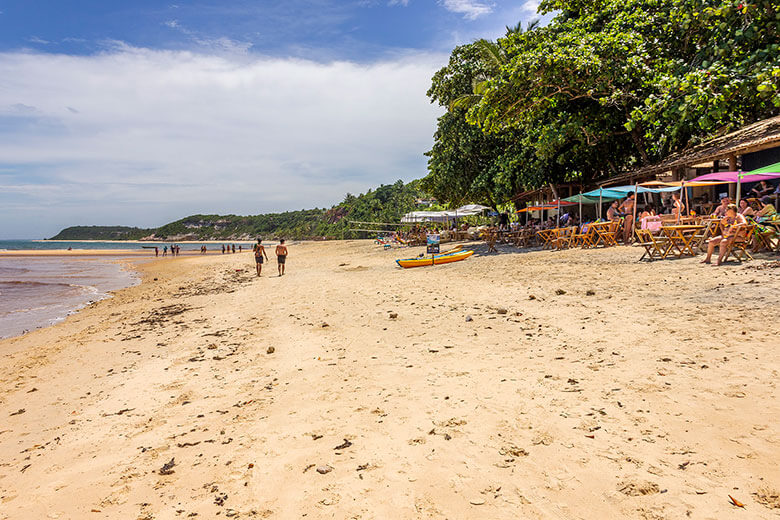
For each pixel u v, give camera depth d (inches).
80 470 149.1
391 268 751.1
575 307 296.2
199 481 132.6
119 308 599.8
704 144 679.7
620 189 631.2
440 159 1336.1
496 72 1091.3
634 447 123.8
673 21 725.3
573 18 952.3
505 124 885.8
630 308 273.4
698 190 698.8
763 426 124.5
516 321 280.5
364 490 118.4
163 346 334.3
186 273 1290.6
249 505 117.6
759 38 593.6
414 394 181.2
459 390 179.6
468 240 1332.4
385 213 5310.0
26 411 219.5
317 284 613.6
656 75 687.7
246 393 207.2
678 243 489.1
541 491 110.1
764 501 96.2
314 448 144.9
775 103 525.7
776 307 229.1
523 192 1136.2
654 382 163.2
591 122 803.4
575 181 988.6
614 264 454.3
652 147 880.9
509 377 187.3
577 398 158.9
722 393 147.0
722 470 108.7
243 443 154.9
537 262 555.8
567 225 761.6
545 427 141.3
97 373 277.6
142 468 144.9
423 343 255.6
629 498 103.4
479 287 426.6
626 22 770.8
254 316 412.5
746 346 184.2
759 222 387.9
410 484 119.0
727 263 366.6
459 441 138.9
